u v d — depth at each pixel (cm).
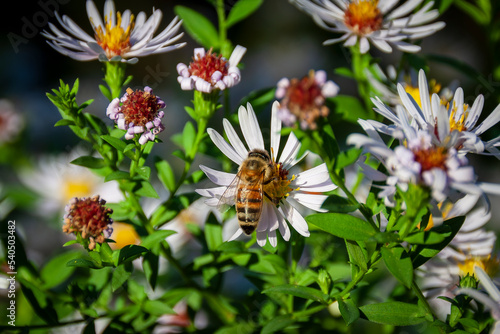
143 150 18
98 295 19
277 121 19
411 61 21
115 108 18
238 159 18
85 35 20
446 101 20
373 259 17
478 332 17
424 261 17
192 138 20
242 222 18
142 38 19
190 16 22
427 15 20
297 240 19
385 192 16
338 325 20
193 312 20
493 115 18
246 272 22
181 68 18
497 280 19
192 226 20
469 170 16
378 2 20
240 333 20
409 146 16
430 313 17
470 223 19
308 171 18
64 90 18
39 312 19
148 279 19
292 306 19
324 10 20
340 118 20
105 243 17
